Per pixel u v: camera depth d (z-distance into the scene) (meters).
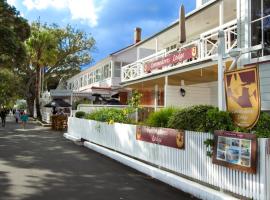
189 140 9.05
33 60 44.66
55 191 8.52
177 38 22.97
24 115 33.12
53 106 35.66
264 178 6.67
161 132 10.48
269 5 11.96
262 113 8.16
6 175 10.38
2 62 33.81
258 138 6.87
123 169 11.54
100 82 39.75
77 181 9.66
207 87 21.72
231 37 15.00
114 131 14.48
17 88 62.41
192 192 8.26
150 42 24.39
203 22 19.16
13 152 15.41
